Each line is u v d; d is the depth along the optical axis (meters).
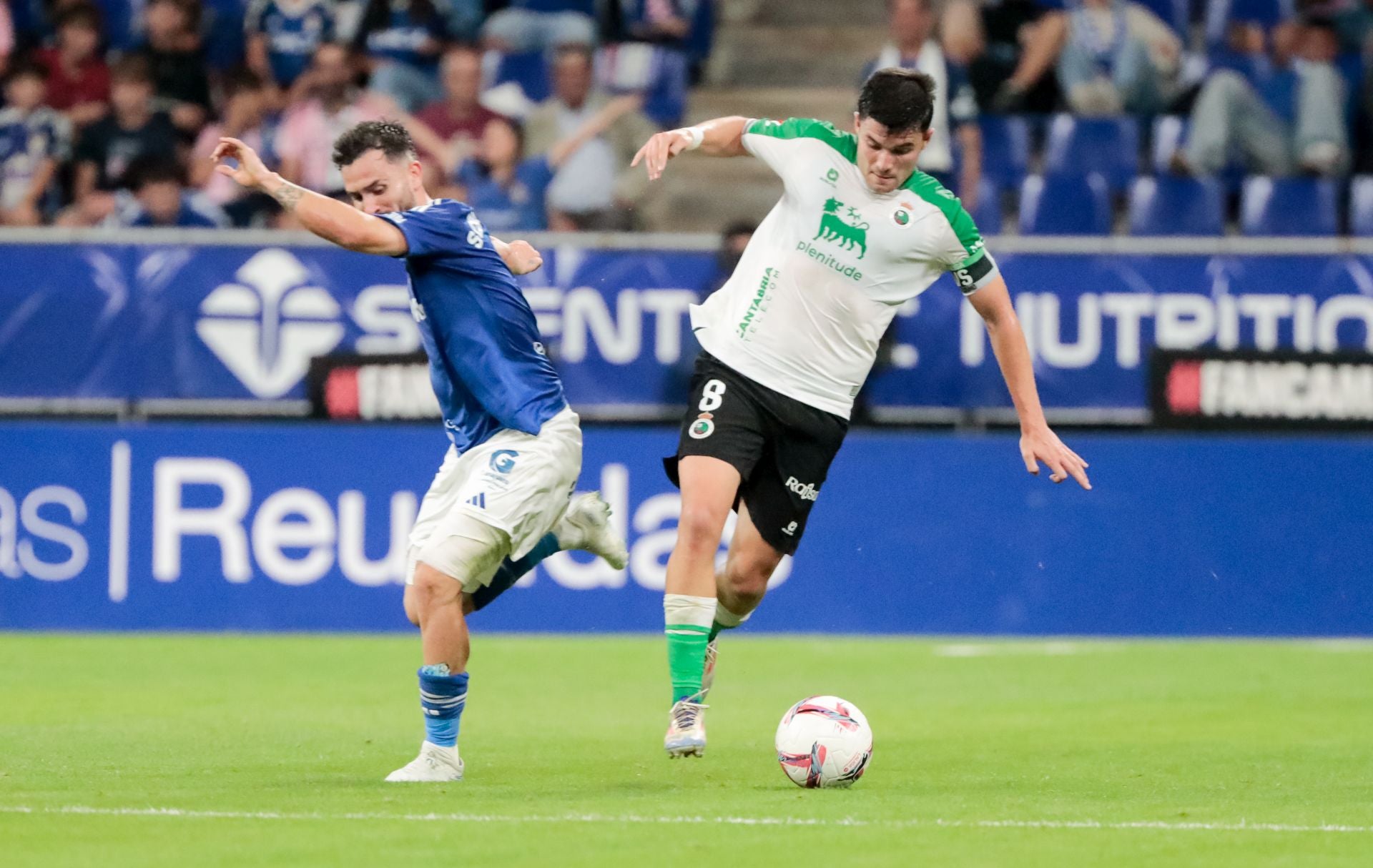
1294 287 41.34
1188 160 51.62
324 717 27.83
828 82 60.75
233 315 41.56
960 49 51.97
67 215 48.94
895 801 19.23
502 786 20.23
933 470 42.47
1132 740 25.91
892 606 42.47
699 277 41.72
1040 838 16.89
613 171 51.69
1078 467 22.00
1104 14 53.66
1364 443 41.75
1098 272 41.47
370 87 53.75
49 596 41.53
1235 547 42.09
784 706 30.20
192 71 52.31
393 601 41.94
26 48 54.44
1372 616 42.06
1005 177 52.53
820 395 21.94
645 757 23.34
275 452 41.78
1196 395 41.62
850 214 21.62
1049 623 42.31
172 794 19.36
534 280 41.66
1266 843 16.83
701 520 21.08
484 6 56.50
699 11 58.72
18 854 15.62
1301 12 55.34
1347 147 52.78
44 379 41.38
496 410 20.66
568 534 21.97
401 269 41.62
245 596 41.78
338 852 15.77
